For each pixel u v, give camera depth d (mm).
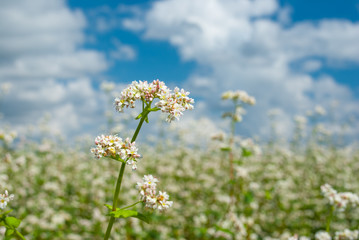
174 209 12375
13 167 11180
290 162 18578
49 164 17094
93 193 12695
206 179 15289
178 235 11133
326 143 20938
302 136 19281
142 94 3973
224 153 15781
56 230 10484
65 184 14812
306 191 15492
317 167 17516
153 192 3871
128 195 11969
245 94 9656
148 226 11109
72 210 12305
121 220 10383
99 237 10031
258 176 15609
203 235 10000
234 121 9828
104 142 3799
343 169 18750
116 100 4062
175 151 18156
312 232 12078
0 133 10031
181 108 3971
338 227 11836
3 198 4102
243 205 10883
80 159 19562
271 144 19688
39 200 12141
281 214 12852
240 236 8555
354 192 15648
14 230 4121
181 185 15305
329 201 5773
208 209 12430
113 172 12422
